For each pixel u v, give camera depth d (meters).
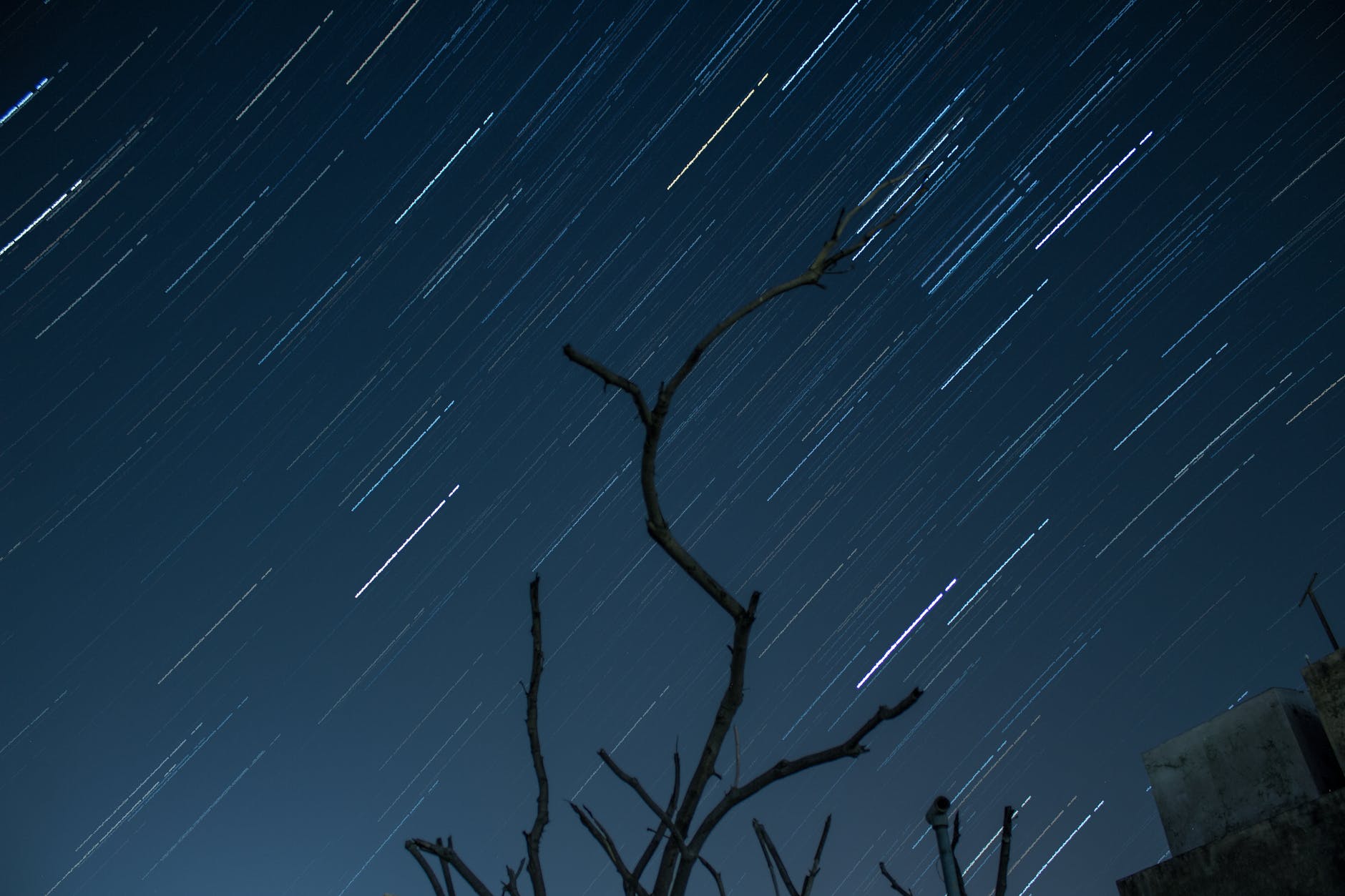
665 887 1.34
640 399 1.23
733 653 1.35
